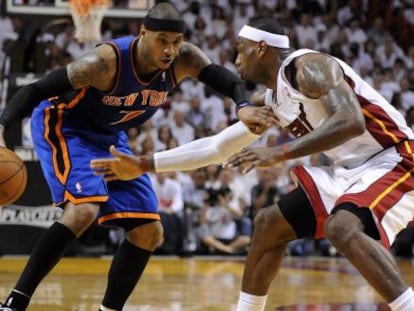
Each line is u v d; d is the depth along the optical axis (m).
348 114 6.46
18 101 7.68
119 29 23.89
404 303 6.38
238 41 7.60
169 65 8.09
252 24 7.54
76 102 8.23
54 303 11.24
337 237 6.66
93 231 20.44
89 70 7.66
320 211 7.33
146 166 7.17
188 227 21.47
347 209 6.73
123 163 7.00
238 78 8.49
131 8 21.25
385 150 7.18
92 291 12.81
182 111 24.14
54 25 21.98
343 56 27.78
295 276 16.06
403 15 29.92
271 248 7.63
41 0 20.44
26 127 19.03
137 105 8.25
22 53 20.09
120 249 8.63
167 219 21.03
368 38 29.14
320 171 7.47
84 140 8.37
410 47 29.28
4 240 19.62
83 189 7.98
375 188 6.88
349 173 7.22
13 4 20.36
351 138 6.52
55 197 8.18
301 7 28.78
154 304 11.26
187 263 19.23
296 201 7.48
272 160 6.49
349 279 15.52
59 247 7.84
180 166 7.39
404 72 27.83
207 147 7.57
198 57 8.53
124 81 7.90
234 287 13.76
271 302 11.58
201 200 21.67
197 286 13.88
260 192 21.47
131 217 8.39
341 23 29.08
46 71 20.23
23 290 7.77
